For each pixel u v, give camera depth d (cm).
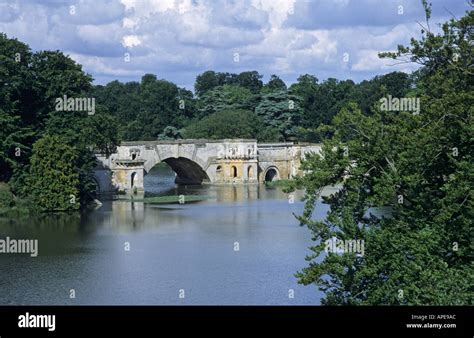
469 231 6450
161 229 14075
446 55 7019
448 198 6475
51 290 9681
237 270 10606
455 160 6656
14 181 16462
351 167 7194
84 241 12825
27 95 17300
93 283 9994
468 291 6281
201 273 10462
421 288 6284
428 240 6438
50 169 16300
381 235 6700
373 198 6869
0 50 17075
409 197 7012
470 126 6588
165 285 9844
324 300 7025
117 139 18550
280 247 12212
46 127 17212
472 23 6888
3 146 16312
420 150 6750
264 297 9219
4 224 14675
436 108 6744
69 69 17888
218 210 16912
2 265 11038
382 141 7044
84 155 17462
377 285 6719
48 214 16062
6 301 9175
